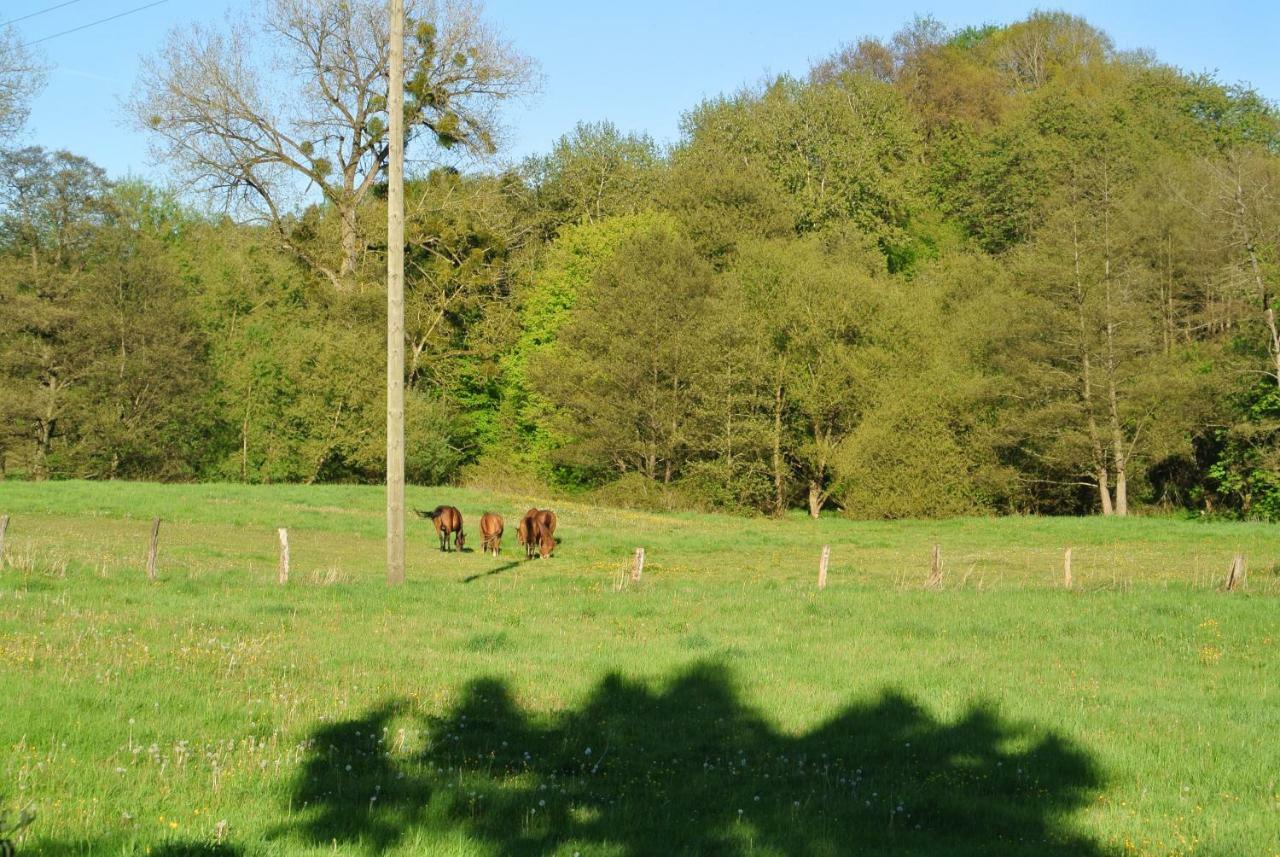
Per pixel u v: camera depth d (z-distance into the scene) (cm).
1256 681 1489
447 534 3478
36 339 5306
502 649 1585
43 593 1792
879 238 7675
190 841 728
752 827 860
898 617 1944
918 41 9788
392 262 2288
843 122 7794
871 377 5731
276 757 972
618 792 959
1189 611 2023
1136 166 7250
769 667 1493
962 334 6009
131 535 3131
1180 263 6103
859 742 1154
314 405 5791
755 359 5759
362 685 1274
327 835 775
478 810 866
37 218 5338
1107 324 5334
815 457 5912
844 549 3953
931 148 9188
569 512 4834
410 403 5950
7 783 833
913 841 849
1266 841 864
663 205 7306
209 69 5238
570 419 6128
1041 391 5581
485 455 6731
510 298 6819
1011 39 10088
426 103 5575
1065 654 1647
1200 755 1118
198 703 1124
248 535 3428
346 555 3144
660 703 1295
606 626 1825
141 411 5566
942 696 1343
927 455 5588
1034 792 1004
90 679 1167
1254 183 5456
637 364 5794
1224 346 5516
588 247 6688
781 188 7444
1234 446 5388
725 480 5847
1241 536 4275
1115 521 4791
